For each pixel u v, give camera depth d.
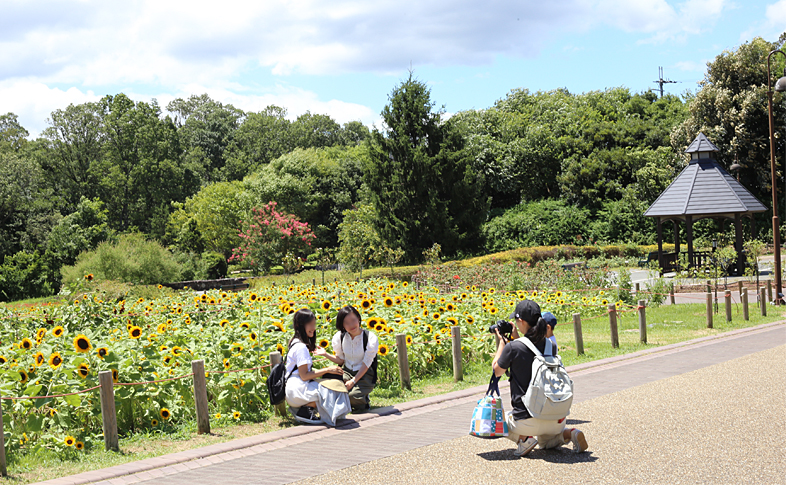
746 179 39.78
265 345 7.59
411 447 5.52
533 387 4.84
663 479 4.41
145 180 62.94
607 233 41.16
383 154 36.03
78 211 45.81
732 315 14.93
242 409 6.91
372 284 17.30
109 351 6.56
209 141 84.81
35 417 5.87
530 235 42.12
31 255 40.28
